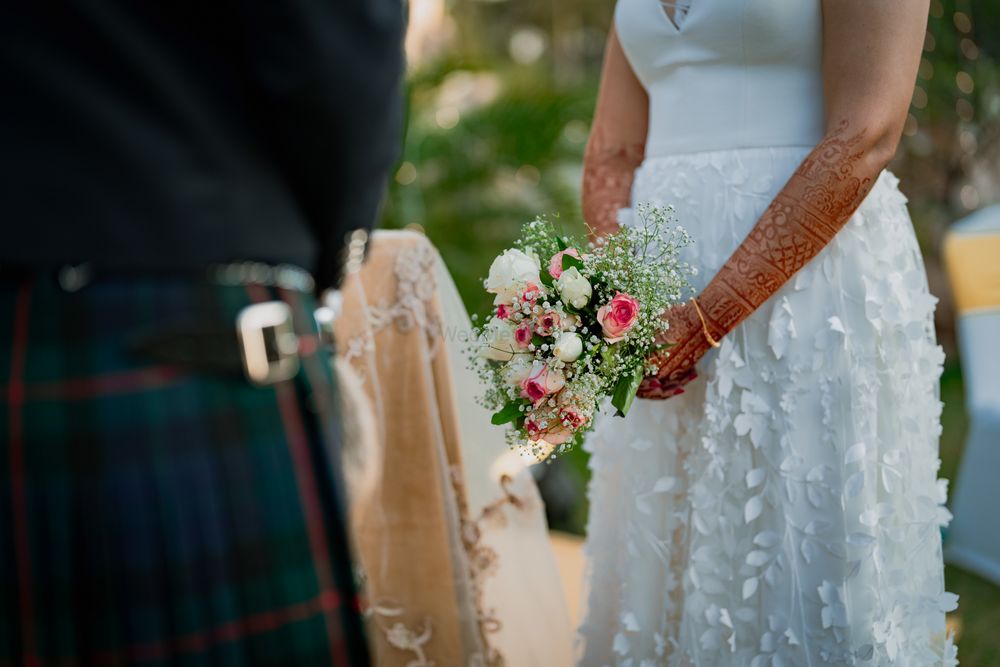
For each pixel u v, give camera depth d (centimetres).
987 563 255
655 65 153
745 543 143
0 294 80
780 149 142
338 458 92
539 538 173
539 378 131
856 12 130
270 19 79
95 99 78
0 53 77
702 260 146
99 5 77
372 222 97
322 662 87
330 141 85
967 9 510
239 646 83
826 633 137
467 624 154
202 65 82
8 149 77
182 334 81
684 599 148
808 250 133
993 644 216
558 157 371
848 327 138
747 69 143
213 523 81
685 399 152
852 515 136
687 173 148
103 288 79
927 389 147
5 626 80
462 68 375
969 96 527
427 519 153
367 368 150
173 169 81
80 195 78
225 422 83
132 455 79
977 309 254
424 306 154
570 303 134
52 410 78
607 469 164
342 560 91
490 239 367
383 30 83
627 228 141
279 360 86
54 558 79
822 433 138
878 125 129
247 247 85
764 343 141
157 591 80
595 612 166
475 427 165
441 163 364
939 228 593
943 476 365
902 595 142
